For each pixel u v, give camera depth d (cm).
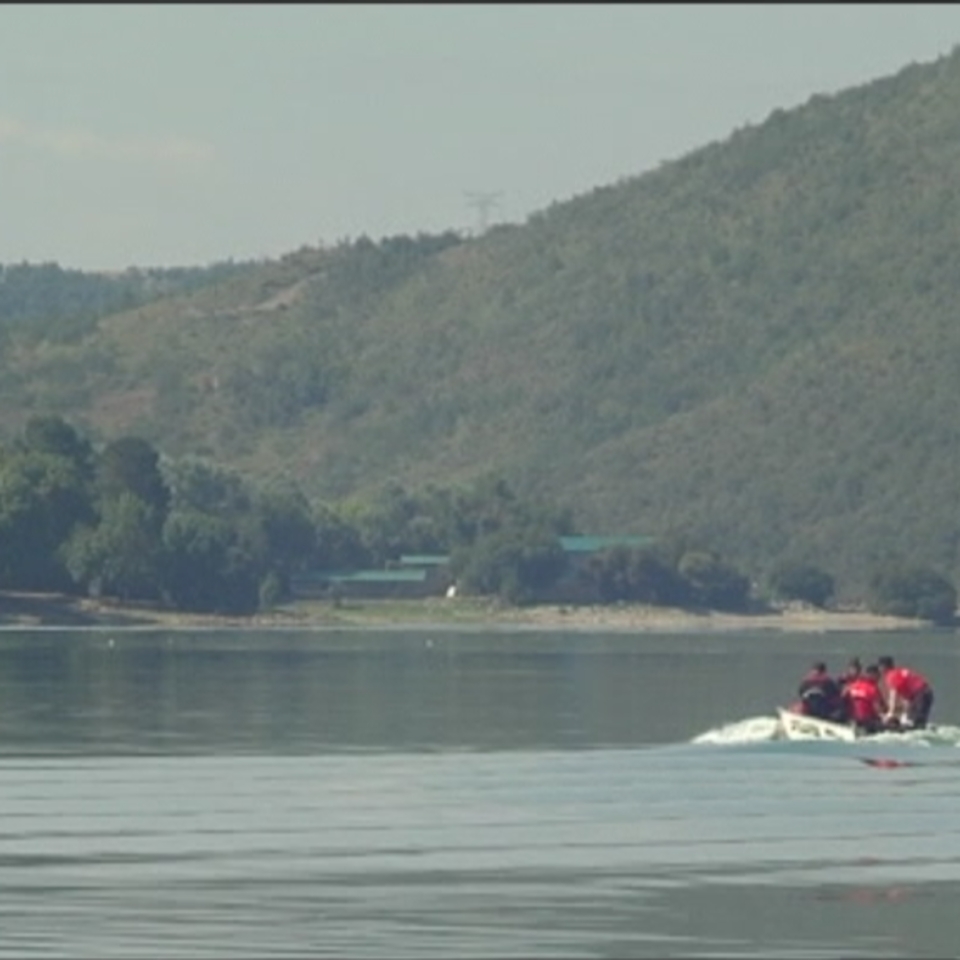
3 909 16288
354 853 18750
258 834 19725
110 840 19362
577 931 15688
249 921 15925
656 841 19488
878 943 15412
